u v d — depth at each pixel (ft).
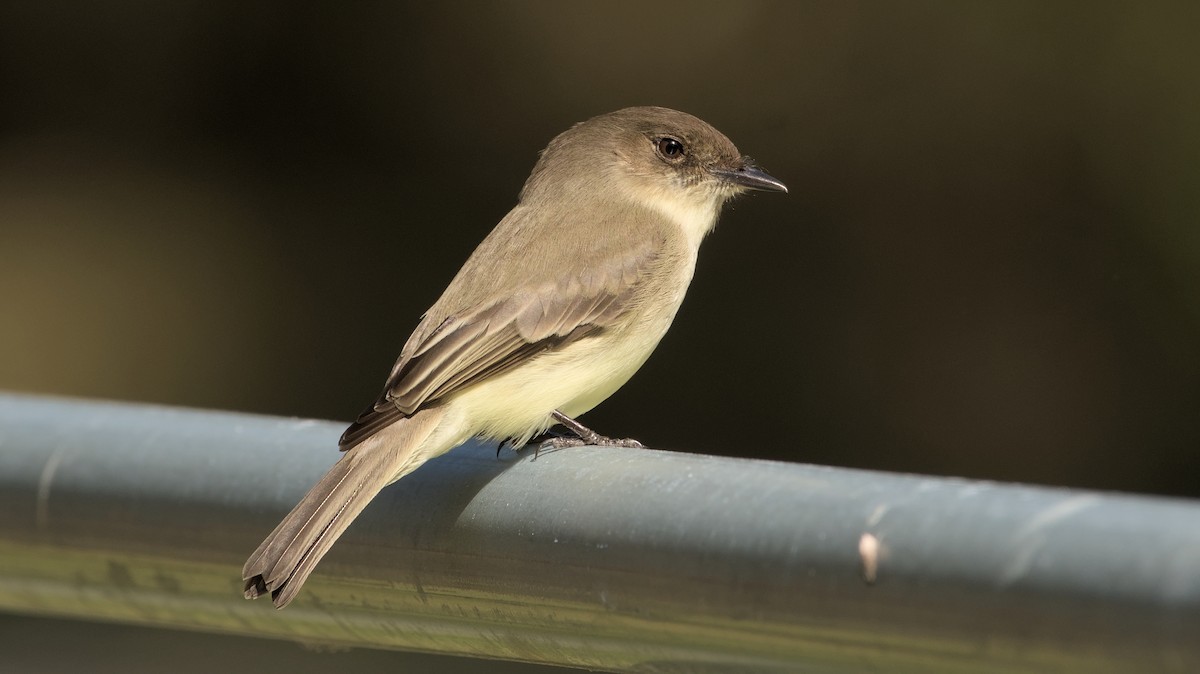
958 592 11.41
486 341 22.66
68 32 54.08
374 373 49.93
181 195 52.95
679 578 13.41
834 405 46.57
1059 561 10.76
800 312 47.42
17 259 51.98
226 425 17.30
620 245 24.73
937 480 12.59
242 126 53.31
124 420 17.56
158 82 53.88
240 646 33.37
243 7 53.52
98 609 18.34
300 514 16.03
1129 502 11.09
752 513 12.98
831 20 48.67
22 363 50.06
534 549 14.70
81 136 53.78
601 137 27.81
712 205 28.58
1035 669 11.05
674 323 47.24
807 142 48.49
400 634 16.51
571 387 23.66
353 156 52.34
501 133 51.37
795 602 12.53
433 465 16.26
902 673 12.04
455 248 50.96
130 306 51.11
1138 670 10.43
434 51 52.16
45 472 17.49
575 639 14.70
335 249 51.57
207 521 16.75
